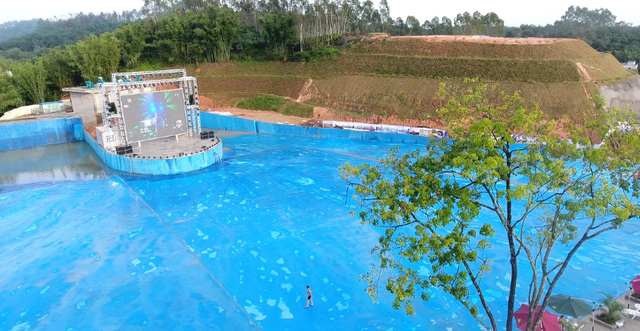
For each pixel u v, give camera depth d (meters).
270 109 87.12
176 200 47.97
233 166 59.25
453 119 21.19
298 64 96.31
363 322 28.00
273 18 99.62
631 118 20.33
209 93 93.62
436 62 83.12
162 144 63.62
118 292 31.52
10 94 85.31
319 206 45.62
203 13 104.12
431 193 20.16
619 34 121.69
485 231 19.69
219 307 29.67
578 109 66.62
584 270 33.12
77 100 76.38
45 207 46.62
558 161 19.23
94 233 40.59
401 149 63.84
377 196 20.78
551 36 142.75
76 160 64.50
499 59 78.88
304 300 30.38
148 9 117.69
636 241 37.44
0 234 40.56
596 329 25.00
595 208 18.67
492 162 17.55
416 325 27.64
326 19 105.06
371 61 89.12
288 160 61.16
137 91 69.31
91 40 97.44
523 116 19.03
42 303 30.36
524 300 29.73
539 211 43.19
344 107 81.25
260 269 34.16
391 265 21.25
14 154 69.06
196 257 36.09
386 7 126.31
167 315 28.91
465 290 20.00
